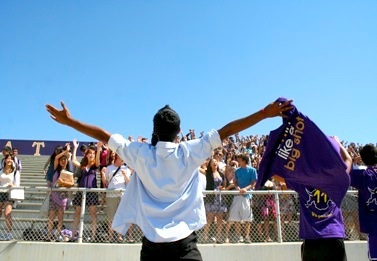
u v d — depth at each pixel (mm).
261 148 12969
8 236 6703
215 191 6992
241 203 7105
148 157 2219
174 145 2262
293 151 2924
